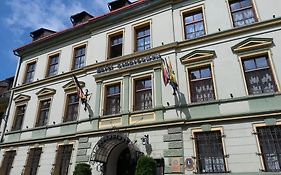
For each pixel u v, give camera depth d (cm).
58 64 1755
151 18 1466
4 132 1739
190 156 1052
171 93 1212
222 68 1155
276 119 967
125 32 1528
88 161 1285
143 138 1164
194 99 1174
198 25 1330
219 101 1095
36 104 1688
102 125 1336
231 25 1223
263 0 1199
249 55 1122
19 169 1519
